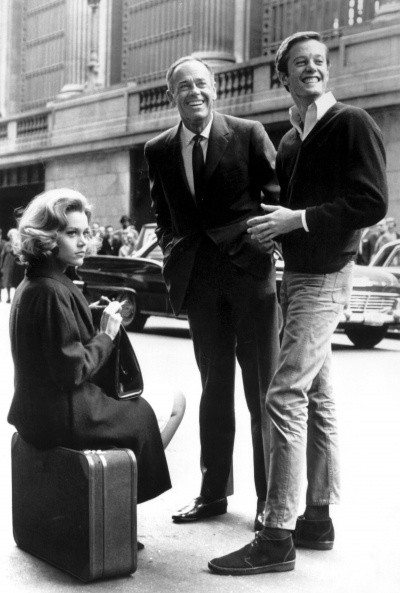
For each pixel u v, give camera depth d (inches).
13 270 818.2
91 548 120.4
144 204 998.4
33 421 126.4
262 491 149.6
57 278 125.9
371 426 238.4
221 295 152.3
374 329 463.2
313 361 130.6
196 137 150.4
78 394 126.2
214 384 155.1
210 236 150.3
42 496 129.4
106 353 127.5
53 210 124.5
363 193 124.0
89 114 1056.2
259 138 152.2
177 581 124.0
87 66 1134.4
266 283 151.3
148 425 133.9
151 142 156.4
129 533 124.0
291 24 871.1
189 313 156.2
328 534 139.9
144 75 1088.2
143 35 1089.4
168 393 179.6
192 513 153.6
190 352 417.7
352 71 690.8
